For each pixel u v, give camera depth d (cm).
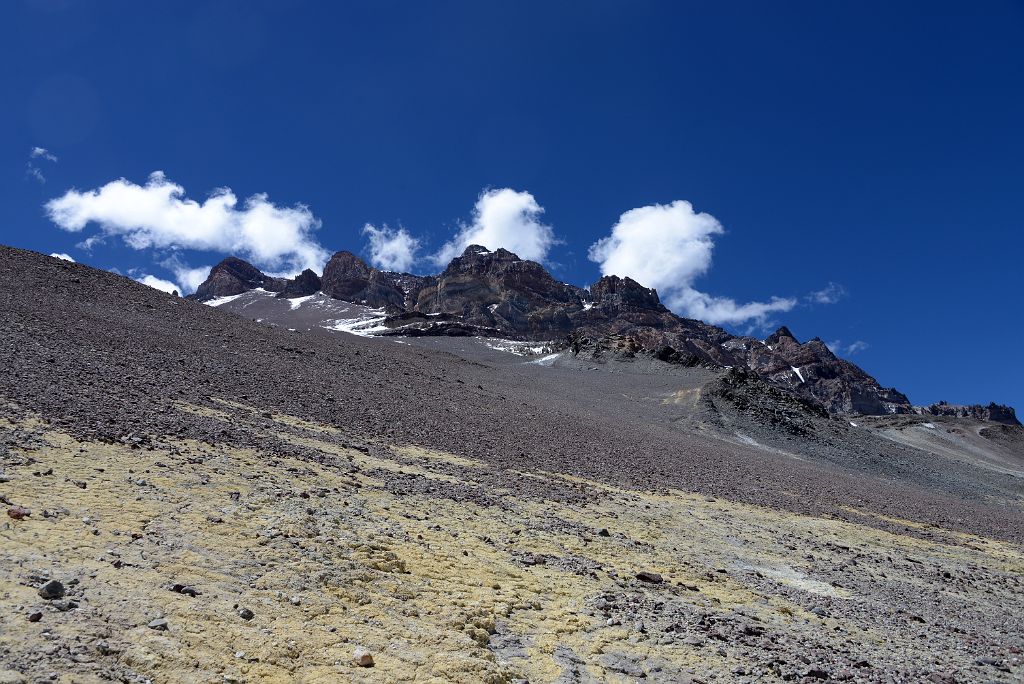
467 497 2636
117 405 2661
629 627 1590
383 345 11519
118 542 1364
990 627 2252
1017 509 9075
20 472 1636
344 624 1263
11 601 1023
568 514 2744
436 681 1120
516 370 13925
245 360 5297
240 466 2238
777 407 11088
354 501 2141
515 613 1551
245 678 1000
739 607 1950
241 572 1370
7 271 5950
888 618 2116
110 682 898
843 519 4134
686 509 3425
